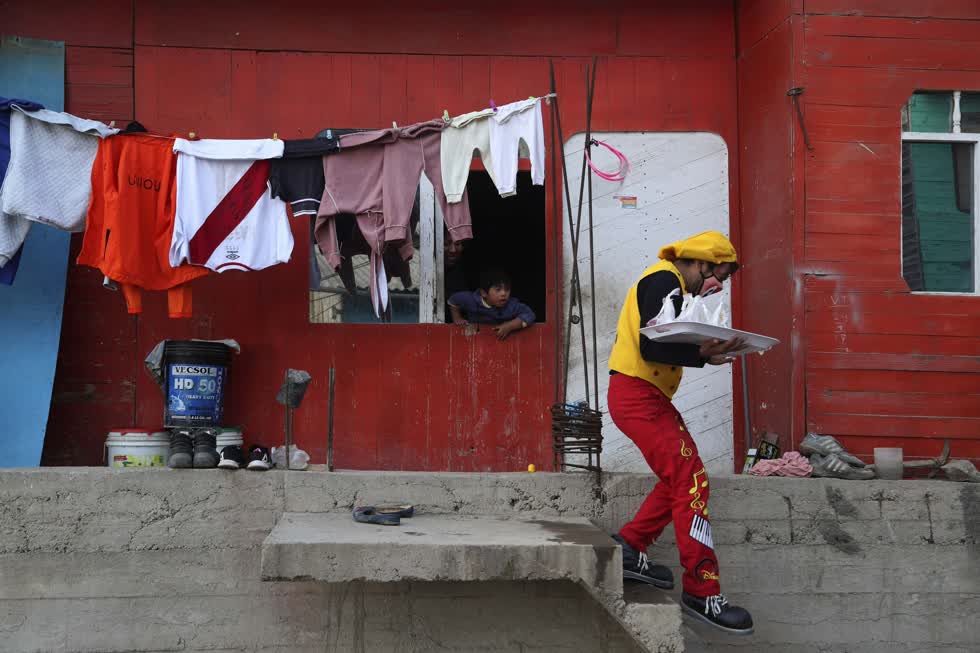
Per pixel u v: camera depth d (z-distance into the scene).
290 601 5.08
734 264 4.60
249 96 6.46
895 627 5.47
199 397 5.77
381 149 5.61
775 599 5.41
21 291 5.98
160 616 5.02
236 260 5.54
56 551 4.99
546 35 6.70
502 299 6.38
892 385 6.04
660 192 6.69
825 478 5.57
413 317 6.54
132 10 6.39
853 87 6.15
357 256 6.53
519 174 7.23
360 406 6.38
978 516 5.57
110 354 6.25
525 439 6.47
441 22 6.62
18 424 5.82
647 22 6.77
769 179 6.34
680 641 4.29
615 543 4.37
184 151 5.46
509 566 4.28
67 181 5.41
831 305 6.04
